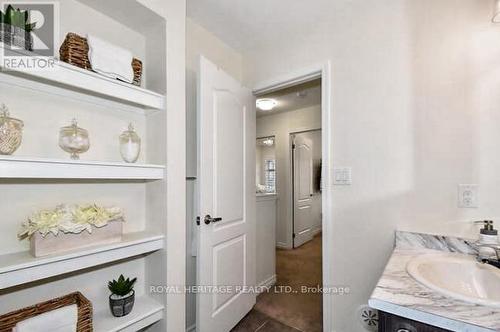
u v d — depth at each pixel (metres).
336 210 1.64
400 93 1.42
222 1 1.54
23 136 1.04
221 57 2.00
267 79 2.03
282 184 4.16
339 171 1.63
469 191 1.21
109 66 1.14
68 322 0.97
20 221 1.03
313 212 4.87
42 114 1.09
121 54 1.19
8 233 1.00
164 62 1.36
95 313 1.23
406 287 0.82
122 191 1.37
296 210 4.23
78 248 1.04
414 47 1.38
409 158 1.38
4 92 0.99
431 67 1.32
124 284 1.24
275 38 1.95
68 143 1.08
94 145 1.26
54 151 1.12
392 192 1.44
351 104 1.59
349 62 1.60
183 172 1.42
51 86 1.11
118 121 1.35
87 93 1.19
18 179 1.03
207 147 1.63
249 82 2.15
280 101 3.51
